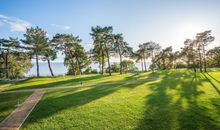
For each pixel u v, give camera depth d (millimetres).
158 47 86188
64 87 31828
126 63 85500
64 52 65188
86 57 74188
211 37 63250
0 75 66938
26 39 58438
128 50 64438
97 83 35656
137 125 13484
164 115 15094
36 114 16656
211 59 88312
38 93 26844
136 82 35531
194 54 66938
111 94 23906
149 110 16516
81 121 14664
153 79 40906
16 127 13953
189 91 24516
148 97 21453
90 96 23000
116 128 13195
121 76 50094
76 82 38219
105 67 82938
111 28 56406
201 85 29656
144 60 86562
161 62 96062
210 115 14711
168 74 53938
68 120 14961
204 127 12609
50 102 20547
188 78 41125
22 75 75688
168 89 26453
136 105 18203
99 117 15352
